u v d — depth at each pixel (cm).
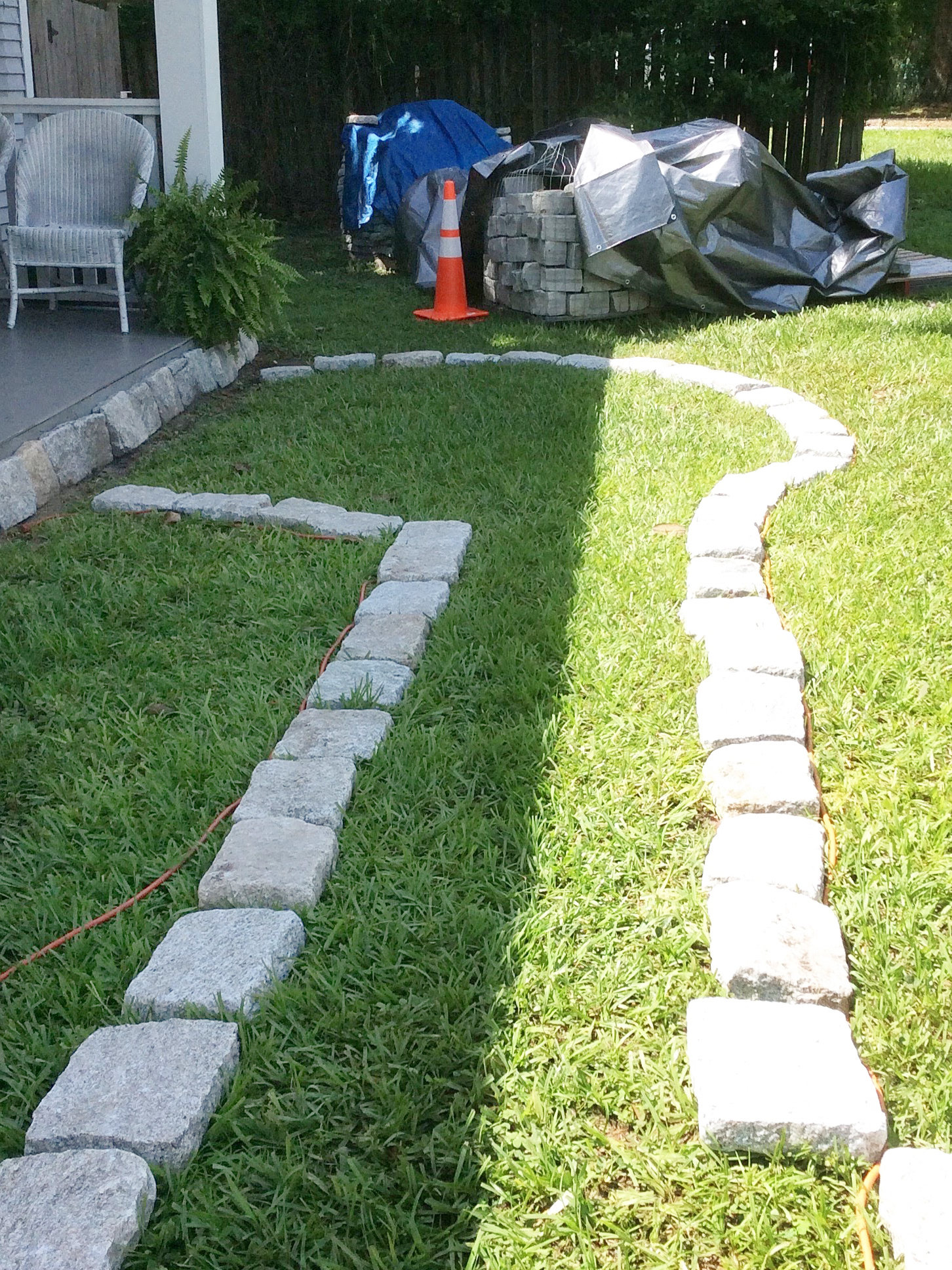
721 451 513
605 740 290
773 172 834
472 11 1238
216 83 689
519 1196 177
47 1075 198
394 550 401
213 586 382
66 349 614
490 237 873
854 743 286
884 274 855
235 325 657
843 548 398
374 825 262
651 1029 206
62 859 254
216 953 218
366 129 1067
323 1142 186
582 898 237
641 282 802
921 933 226
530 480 475
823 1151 179
